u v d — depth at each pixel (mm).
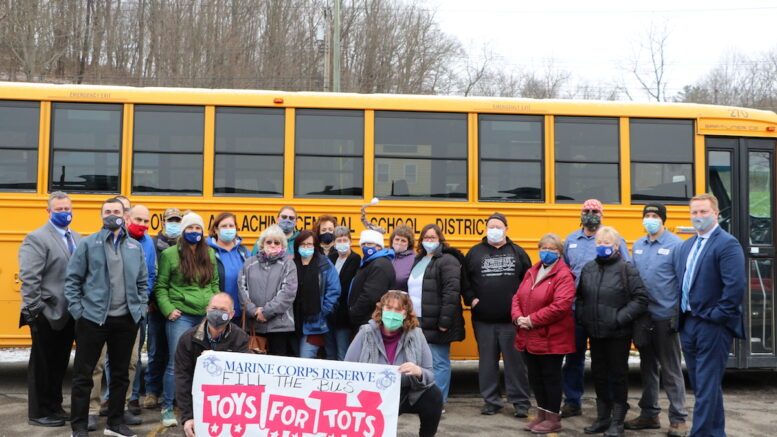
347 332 8367
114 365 6863
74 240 7324
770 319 9812
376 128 9578
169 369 7383
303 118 9516
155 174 9320
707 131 9922
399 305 5953
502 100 9742
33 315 6945
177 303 7312
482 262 8266
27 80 35469
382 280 7723
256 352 7332
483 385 8344
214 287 7441
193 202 9289
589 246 8242
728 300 6602
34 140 9219
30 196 9117
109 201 6766
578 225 9656
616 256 7355
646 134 9891
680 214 9789
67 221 7184
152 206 9258
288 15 38875
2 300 8984
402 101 9617
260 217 9359
